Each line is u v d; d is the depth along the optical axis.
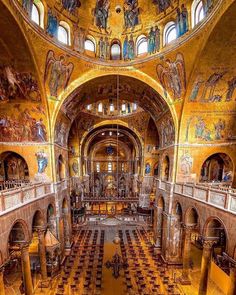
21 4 11.43
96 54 17.92
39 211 13.98
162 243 19.52
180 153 17.31
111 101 33.47
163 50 16.16
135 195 36.97
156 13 16.45
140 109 31.25
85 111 31.41
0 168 22.61
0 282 9.05
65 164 20.88
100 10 17.22
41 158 17.02
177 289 14.32
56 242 15.50
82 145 36.84
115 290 14.27
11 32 11.41
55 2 14.51
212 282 15.49
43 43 13.81
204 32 12.60
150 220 30.02
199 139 17.23
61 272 16.44
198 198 13.36
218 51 12.72
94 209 37.03
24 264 12.12
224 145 16.98
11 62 13.30
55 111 16.94
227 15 10.53
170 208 17.77
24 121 16.55
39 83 14.76
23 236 12.12
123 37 18.11
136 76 17.92
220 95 15.59
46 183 15.98
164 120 19.94
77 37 16.73
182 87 16.00
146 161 33.69
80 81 17.56
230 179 20.34
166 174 21.27
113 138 45.03
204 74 14.30
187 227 14.98
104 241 23.08
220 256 16.34
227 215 10.02
